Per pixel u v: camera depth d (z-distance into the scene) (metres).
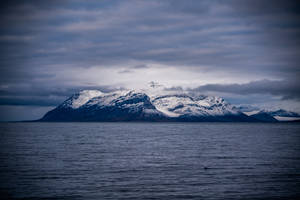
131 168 59.25
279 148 95.12
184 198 39.34
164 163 65.44
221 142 121.38
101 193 41.50
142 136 167.75
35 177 50.78
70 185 45.59
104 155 79.06
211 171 55.88
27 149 93.44
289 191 42.34
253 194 40.97
